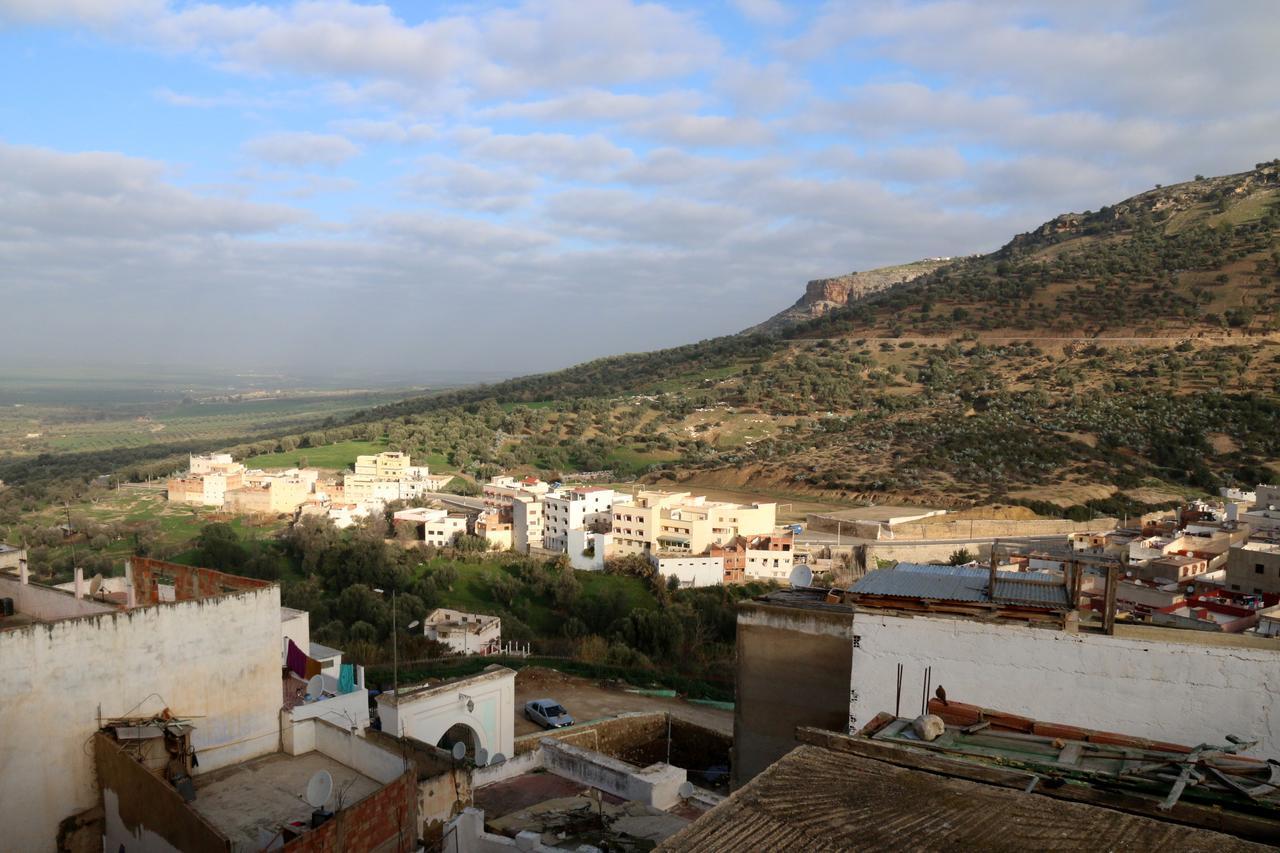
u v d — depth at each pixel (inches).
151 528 4035.4
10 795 593.3
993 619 580.1
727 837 205.5
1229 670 484.4
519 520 3745.1
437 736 982.4
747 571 3164.4
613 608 2859.3
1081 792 248.5
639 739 1151.0
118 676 645.9
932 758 270.2
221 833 546.3
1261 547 1973.4
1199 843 196.5
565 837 644.1
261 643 731.4
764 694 671.1
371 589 2807.6
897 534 3612.2
